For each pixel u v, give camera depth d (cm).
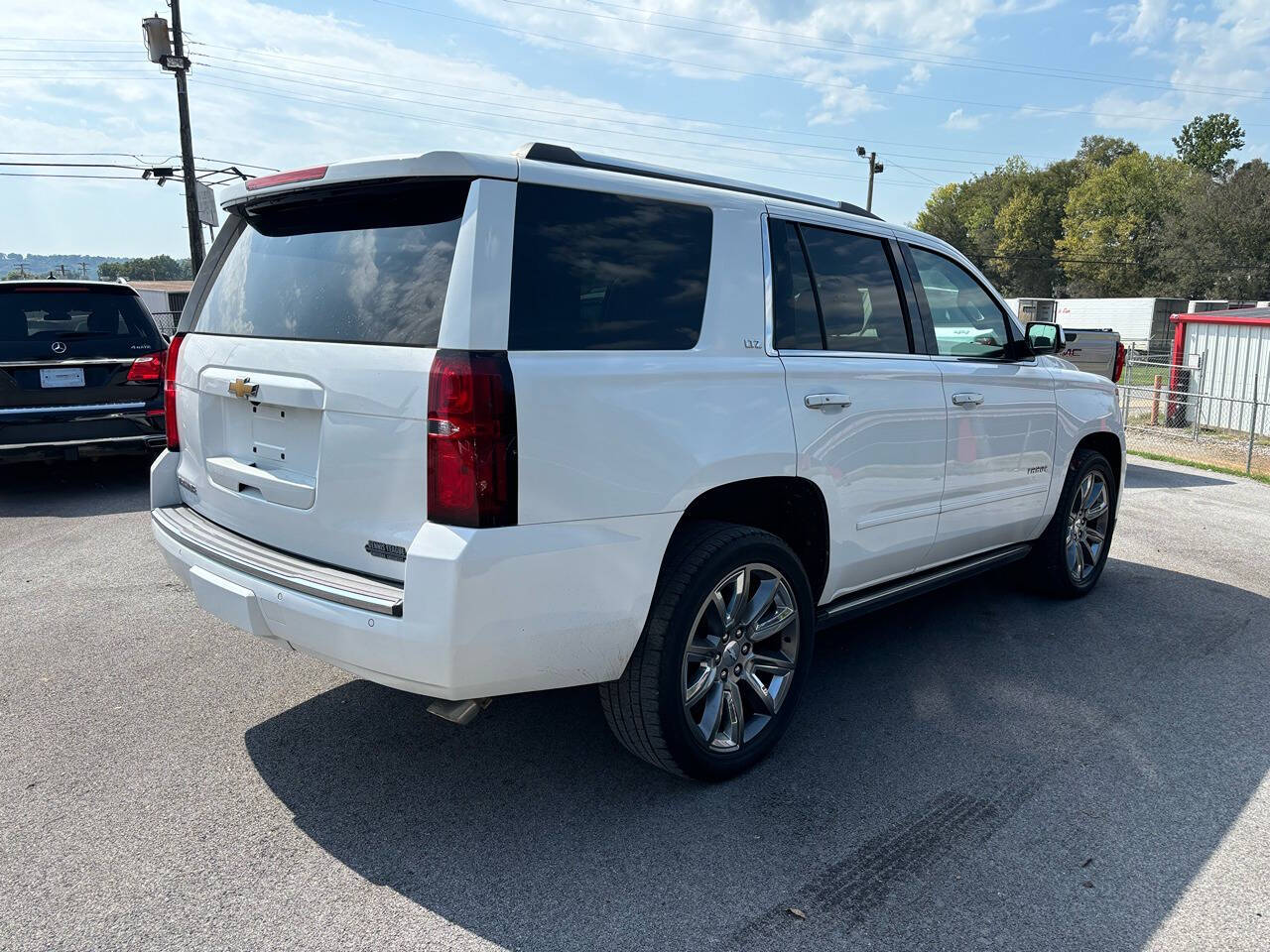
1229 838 285
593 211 280
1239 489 948
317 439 275
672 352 289
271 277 307
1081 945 235
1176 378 1551
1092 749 343
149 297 3409
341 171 274
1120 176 7994
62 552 591
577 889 255
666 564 289
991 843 280
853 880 261
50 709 364
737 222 322
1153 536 705
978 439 416
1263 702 387
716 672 305
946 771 324
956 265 437
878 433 358
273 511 290
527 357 252
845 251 369
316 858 269
